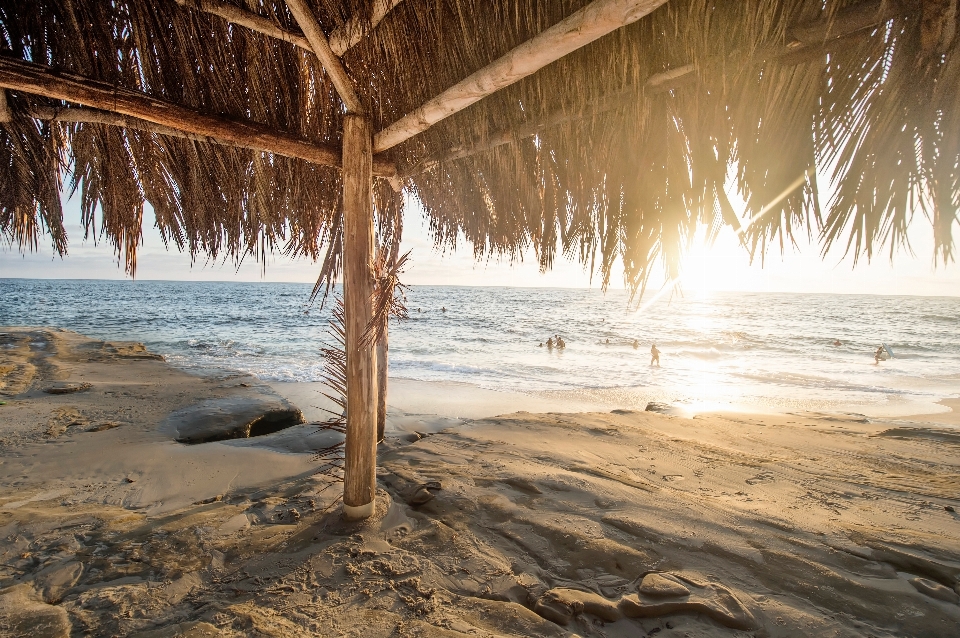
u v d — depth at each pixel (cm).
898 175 88
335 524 288
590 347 2173
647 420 668
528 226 212
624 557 246
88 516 332
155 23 165
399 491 343
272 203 239
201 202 222
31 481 439
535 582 228
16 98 165
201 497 401
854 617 203
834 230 100
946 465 475
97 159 197
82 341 1719
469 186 248
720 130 115
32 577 242
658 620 201
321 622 198
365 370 273
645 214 138
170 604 214
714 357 1938
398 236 332
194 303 4884
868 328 3278
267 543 270
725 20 102
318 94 229
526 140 191
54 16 150
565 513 299
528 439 523
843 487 384
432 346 2144
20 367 1102
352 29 165
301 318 3372
